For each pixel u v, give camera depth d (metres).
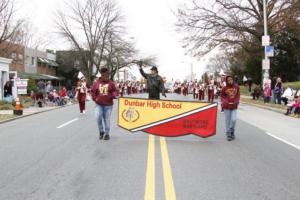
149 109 12.64
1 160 9.34
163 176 7.69
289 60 48.28
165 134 12.63
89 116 20.36
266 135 13.61
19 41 53.00
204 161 9.10
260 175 7.91
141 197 6.41
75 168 8.43
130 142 11.77
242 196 6.52
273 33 37.91
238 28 37.34
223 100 12.35
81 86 22.08
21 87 24.92
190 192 6.68
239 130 14.78
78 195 6.54
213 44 37.78
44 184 7.23
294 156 9.94
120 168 8.38
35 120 19.06
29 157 9.66
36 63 65.12
